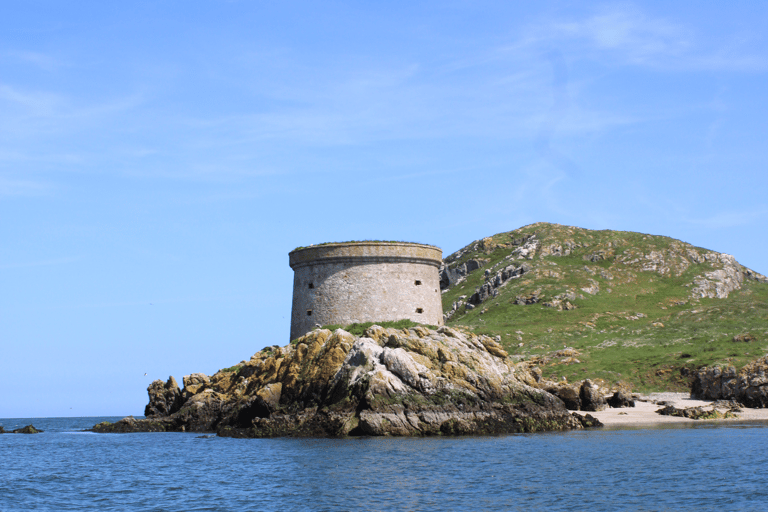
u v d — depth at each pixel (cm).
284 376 7456
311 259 8225
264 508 4291
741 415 8881
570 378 11844
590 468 5172
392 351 6931
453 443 6262
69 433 10656
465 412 6769
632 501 4228
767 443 6353
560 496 4359
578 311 17875
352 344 7231
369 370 6875
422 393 6781
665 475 4925
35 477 5725
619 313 17500
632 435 6919
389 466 5303
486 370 7188
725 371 10194
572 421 7488
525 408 7206
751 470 5081
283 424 6994
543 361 13200
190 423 8350
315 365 7231
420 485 4678
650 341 14075
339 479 4916
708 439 6619
